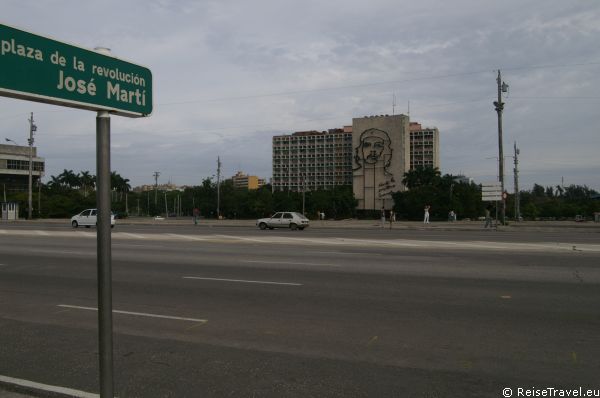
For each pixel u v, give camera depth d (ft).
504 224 129.80
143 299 30.42
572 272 39.34
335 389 15.66
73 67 9.26
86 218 125.80
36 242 75.20
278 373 17.15
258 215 295.69
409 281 35.70
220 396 15.19
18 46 8.42
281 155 458.09
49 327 24.06
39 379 16.89
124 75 10.30
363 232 103.76
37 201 239.50
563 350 19.31
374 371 17.25
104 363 9.47
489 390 15.51
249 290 33.04
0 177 310.65
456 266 43.42
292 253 56.24
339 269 42.32
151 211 492.13
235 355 19.21
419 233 98.12
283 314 25.99
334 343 20.66
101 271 9.43
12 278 39.75
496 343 20.31
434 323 23.68
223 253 57.16
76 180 383.45
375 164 349.00
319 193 317.01
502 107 126.41
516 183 216.13
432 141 437.58
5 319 25.80
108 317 9.48
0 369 17.95
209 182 315.99
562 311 25.84
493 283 34.50
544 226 121.49
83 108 9.46
